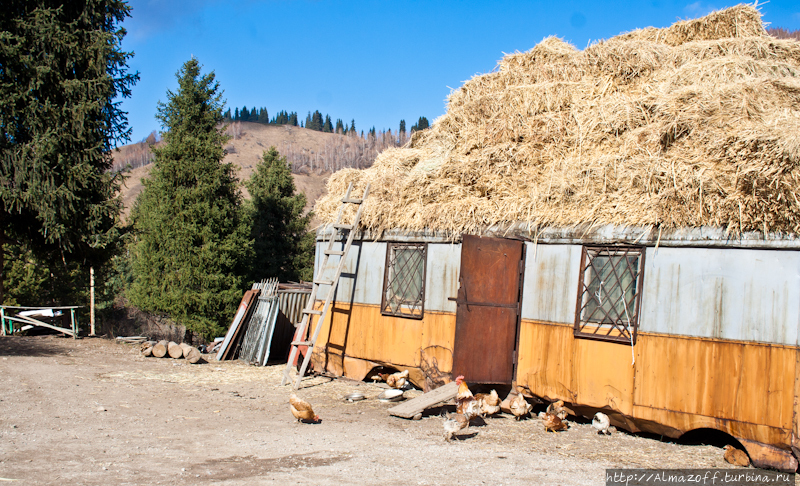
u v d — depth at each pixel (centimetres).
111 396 771
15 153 1428
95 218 1544
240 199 2177
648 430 645
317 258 1079
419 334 852
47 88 1472
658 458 578
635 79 803
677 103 673
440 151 968
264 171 2888
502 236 779
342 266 933
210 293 1944
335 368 999
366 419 706
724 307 589
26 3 1459
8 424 587
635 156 683
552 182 741
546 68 878
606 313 679
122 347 1303
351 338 971
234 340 1231
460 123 945
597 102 781
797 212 538
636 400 641
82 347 1262
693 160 629
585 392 686
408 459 529
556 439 643
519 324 768
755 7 873
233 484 427
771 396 548
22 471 436
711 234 603
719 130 623
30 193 1414
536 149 805
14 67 1426
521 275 770
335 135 17900
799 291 542
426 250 859
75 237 1546
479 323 734
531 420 734
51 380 855
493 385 797
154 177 2088
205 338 1994
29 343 1266
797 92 654
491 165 838
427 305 845
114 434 574
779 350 548
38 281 2402
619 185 692
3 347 1167
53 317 1630
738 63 741
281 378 988
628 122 720
